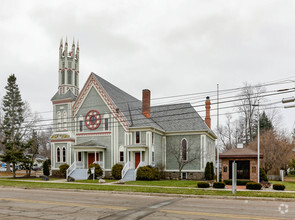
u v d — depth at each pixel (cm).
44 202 1557
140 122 3641
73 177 3384
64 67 4553
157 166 3597
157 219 1076
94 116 3816
